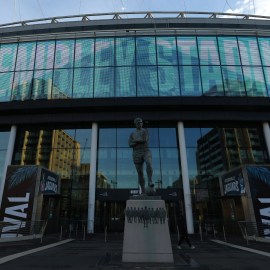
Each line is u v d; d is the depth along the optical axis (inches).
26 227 732.7
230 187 828.6
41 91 1037.2
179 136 1002.1
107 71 1048.8
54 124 1048.8
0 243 595.5
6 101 1030.4
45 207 859.4
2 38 1114.7
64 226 921.5
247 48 1082.7
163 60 1060.5
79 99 994.1
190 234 850.1
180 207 932.0
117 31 1099.9
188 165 979.3
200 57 1066.1
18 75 1069.1
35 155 1015.6
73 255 421.4
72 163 997.8
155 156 994.1
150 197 379.9
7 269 301.7
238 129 1038.4
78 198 954.1
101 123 1038.4
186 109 1005.2
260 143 1018.7
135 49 1075.9
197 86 1024.9
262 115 1008.9
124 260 345.1
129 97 992.9
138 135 427.8
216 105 981.8
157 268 303.9
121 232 908.6
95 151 989.2
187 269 299.7
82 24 1118.4
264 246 558.6
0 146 1033.5
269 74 1049.5
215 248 533.6
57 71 1061.1
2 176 979.3
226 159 994.7
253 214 706.8
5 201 762.2
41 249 508.1
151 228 358.6
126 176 972.6
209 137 1023.0
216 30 1099.3
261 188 726.5
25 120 1027.3
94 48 1084.5
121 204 944.3
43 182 800.3
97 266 317.4
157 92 1015.6
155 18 1117.7
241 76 1042.7
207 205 929.5
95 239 749.3
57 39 1104.8
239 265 334.6
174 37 1093.1
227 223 880.3
